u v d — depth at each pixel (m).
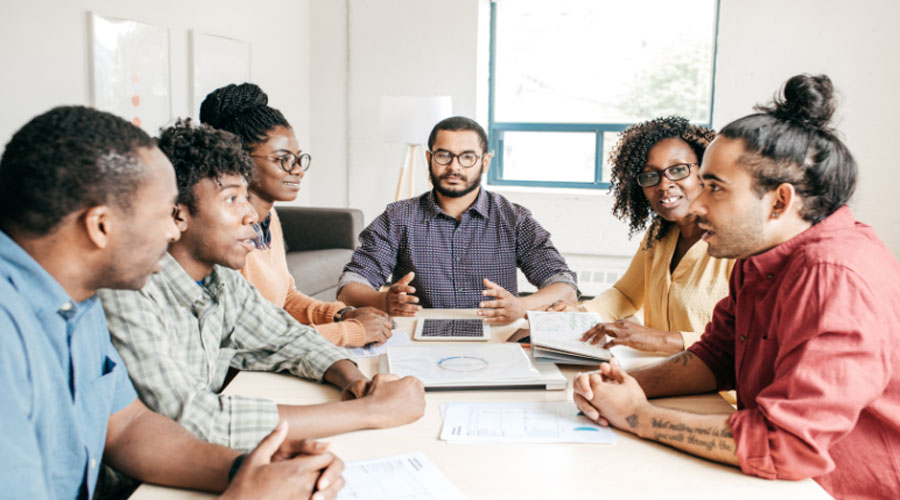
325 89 5.43
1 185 0.84
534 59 5.30
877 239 1.10
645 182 1.94
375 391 1.27
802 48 4.50
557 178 5.41
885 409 1.05
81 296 0.92
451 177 2.29
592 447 1.14
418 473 1.05
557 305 2.00
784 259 1.12
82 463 0.98
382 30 5.25
